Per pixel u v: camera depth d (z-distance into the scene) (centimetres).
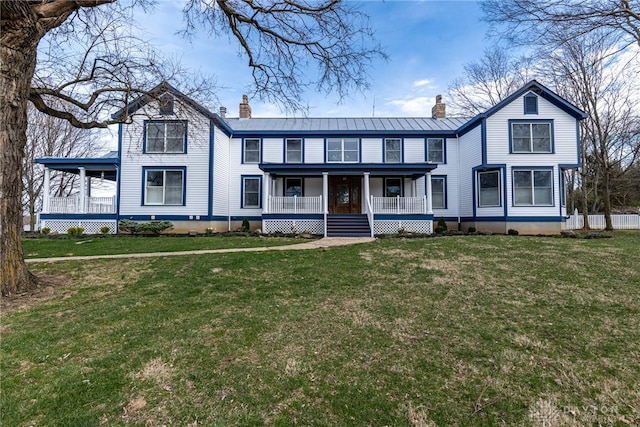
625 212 2772
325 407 261
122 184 1506
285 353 347
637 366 317
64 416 249
